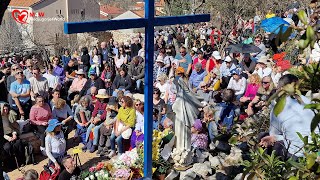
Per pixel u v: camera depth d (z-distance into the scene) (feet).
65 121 29.12
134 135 25.84
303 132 13.10
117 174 19.58
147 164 18.78
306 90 7.23
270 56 39.78
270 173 8.97
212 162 20.26
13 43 88.79
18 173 26.20
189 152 20.30
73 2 137.28
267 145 14.02
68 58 47.14
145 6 17.43
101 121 28.50
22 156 26.91
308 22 6.25
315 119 6.21
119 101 28.12
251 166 9.02
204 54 47.44
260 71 32.48
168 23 18.15
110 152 27.78
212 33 60.44
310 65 7.43
